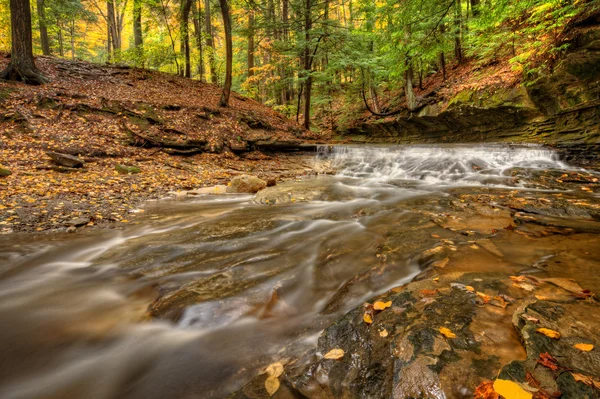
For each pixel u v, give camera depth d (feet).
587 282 7.32
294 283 8.86
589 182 20.94
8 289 9.12
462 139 45.57
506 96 37.58
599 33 29.14
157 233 13.88
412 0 25.49
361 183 26.84
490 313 6.06
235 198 21.95
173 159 32.65
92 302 8.48
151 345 6.68
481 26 32.40
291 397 4.83
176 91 52.85
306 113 58.59
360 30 53.21
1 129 28.32
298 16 57.16
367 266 9.64
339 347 5.76
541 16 33.63
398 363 4.94
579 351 4.73
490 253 9.61
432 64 62.64
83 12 72.90
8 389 5.59
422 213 15.42
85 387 5.64
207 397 5.26
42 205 17.04
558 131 32.53
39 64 45.21
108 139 31.91
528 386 4.11
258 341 6.63
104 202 18.93
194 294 8.29
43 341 6.91
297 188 23.47
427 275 8.29
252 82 69.21
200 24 73.51
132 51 57.72
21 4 37.17
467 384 4.36
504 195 18.42
